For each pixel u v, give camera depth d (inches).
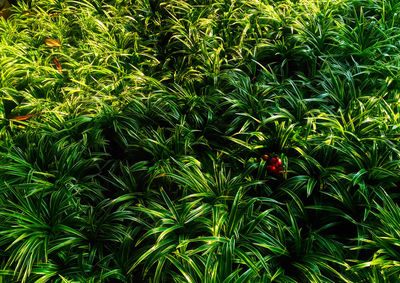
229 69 140.9
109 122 123.6
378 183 99.9
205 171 112.1
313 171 105.3
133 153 118.8
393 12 152.7
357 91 127.4
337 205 99.9
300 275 86.7
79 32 178.9
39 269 87.3
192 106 124.3
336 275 88.0
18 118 125.1
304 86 136.6
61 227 93.0
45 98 144.9
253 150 111.6
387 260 83.0
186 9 172.7
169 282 91.2
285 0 166.6
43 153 114.7
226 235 91.5
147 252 86.9
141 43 169.0
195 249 88.0
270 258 88.2
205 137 121.9
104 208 105.6
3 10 205.5
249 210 97.2
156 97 132.5
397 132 108.8
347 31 142.3
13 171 105.7
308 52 139.3
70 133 122.3
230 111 122.2
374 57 135.0
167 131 126.2
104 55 159.2
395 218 89.3
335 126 109.2
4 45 161.5
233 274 82.9
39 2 200.1
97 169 120.6
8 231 88.5
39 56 165.6
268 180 110.2
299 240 89.7
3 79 145.6
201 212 93.4
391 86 127.0
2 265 91.7
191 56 150.0
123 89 140.7
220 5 168.9
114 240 93.9
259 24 157.4
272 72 135.2
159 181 109.4
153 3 187.2
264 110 118.6
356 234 97.3
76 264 91.2
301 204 97.5
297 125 118.0
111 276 89.4
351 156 101.7
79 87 143.8
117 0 191.9
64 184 101.6
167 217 96.7
